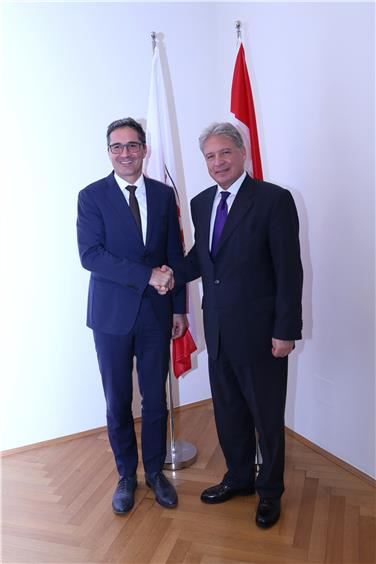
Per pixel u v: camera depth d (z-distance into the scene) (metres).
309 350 2.36
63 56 2.40
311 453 2.36
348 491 2.03
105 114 2.54
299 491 2.04
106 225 1.85
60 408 2.65
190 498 2.04
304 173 2.24
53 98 2.41
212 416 2.89
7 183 2.37
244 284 1.70
